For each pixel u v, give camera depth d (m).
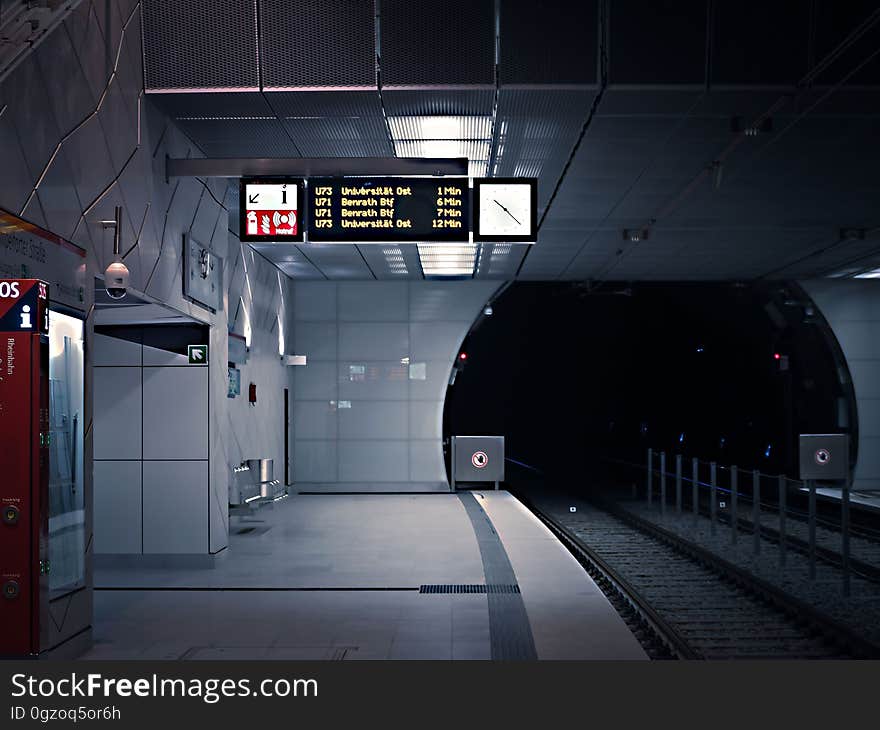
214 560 11.08
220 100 9.16
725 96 9.03
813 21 8.67
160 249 9.30
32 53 6.41
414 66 8.86
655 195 13.05
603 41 8.77
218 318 11.58
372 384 21.61
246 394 16.28
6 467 5.95
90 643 7.24
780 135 10.21
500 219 9.48
